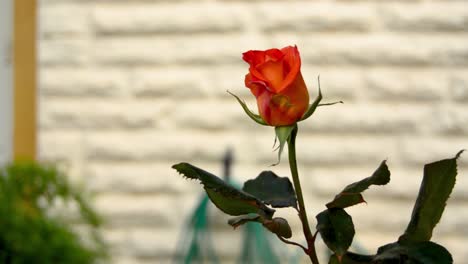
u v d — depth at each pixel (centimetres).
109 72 621
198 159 610
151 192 613
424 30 605
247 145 607
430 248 166
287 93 165
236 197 169
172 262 606
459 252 595
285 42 608
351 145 602
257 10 610
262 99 168
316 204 600
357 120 603
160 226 611
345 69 605
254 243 548
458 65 603
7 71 650
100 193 615
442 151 600
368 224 602
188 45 615
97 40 622
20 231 393
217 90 611
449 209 597
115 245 611
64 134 623
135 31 619
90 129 620
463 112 600
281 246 555
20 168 434
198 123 612
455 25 604
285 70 168
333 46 605
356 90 604
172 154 613
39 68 627
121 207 614
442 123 601
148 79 616
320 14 605
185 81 614
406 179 601
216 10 613
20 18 632
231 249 560
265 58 173
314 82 605
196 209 559
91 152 619
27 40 633
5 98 650
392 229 600
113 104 619
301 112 167
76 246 408
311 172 602
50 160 621
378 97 604
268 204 175
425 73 604
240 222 170
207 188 169
